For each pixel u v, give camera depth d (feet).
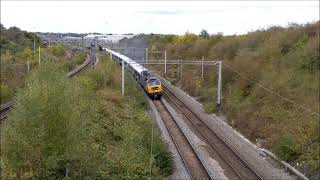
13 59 201.05
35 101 50.62
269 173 79.46
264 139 101.81
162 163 79.51
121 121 102.58
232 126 119.96
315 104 102.83
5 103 134.21
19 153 49.39
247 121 114.11
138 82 185.37
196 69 209.05
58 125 53.06
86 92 102.58
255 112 115.65
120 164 72.64
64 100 53.98
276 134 97.71
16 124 50.47
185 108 146.41
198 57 223.30
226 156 89.61
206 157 88.48
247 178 75.97
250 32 195.00
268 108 112.88
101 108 102.99
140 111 122.21
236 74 149.79
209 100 152.87
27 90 53.52
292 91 115.34
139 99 144.05
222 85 155.63
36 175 50.49
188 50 253.65
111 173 68.74
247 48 168.76
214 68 176.76
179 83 204.64
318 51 126.11
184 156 88.99
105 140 83.76
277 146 91.86
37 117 50.65
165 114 134.21
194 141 101.35
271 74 130.31
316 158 81.66
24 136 49.88
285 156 86.48
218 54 195.31
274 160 87.56
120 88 150.71
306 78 117.80
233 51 183.32
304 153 85.46
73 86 60.03
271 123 105.29
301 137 91.30
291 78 121.80
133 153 77.92
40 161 51.26
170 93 181.98
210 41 227.81
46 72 55.93
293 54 134.62
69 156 55.31
